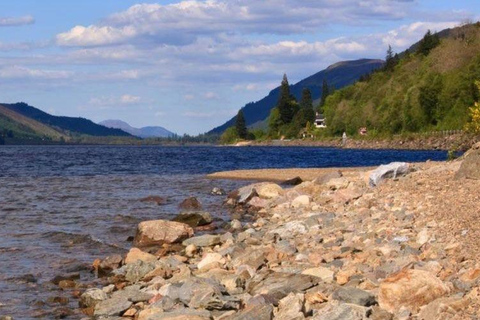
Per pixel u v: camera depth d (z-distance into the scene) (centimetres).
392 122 16600
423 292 1075
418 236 1598
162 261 1753
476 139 9544
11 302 1475
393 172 3020
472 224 1588
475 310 973
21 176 6028
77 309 1401
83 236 2370
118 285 1600
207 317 1165
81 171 6975
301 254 1661
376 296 1138
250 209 3188
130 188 4478
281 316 1107
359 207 2448
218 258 1702
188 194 4006
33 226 2698
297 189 3388
